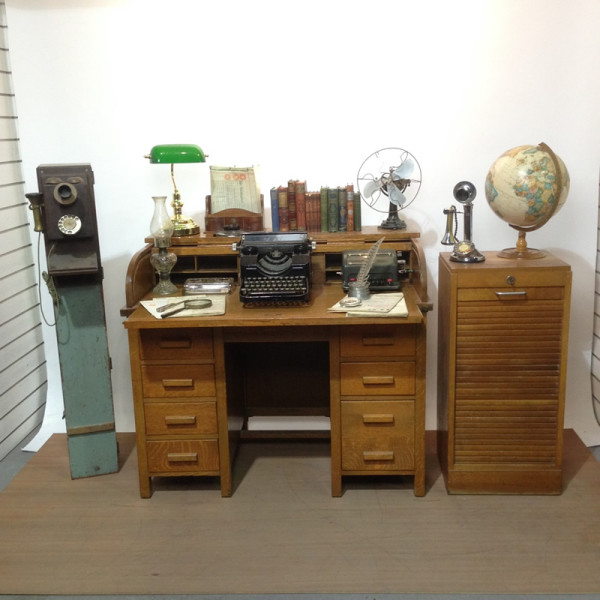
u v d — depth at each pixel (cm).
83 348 317
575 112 332
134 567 263
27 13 333
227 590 249
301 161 343
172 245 323
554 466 303
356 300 289
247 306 293
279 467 335
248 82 336
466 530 281
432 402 366
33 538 283
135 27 333
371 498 306
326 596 245
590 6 321
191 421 300
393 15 327
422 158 340
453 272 287
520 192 287
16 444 369
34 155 347
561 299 287
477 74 331
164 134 343
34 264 376
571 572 254
